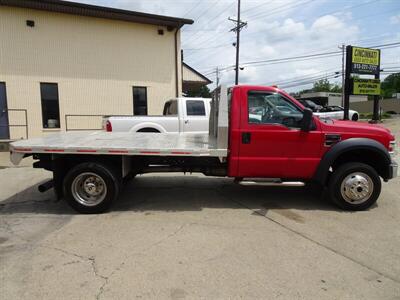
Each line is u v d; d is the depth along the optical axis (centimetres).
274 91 510
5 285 299
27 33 1316
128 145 510
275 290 292
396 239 407
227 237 411
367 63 1814
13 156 494
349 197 516
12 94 1312
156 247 381
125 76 1498
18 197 598
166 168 552
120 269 329
